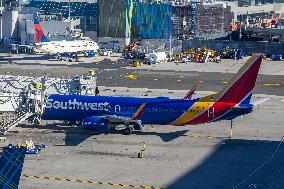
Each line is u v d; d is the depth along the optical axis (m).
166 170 186.88
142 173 182.75
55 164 190.00
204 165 193.75
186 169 188.50
